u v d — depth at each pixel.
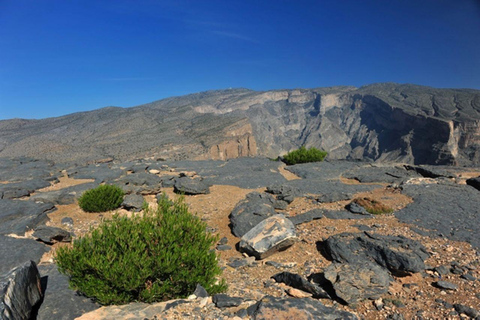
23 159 31.44
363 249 9.16
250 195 15.71
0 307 4.09
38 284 5.68
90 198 14.45
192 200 16.83
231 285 7.91
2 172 24.23
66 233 11.05
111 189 15.11
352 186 18.17
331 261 9.44
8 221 12.35
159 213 7.44
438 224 11.12
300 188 17.94
